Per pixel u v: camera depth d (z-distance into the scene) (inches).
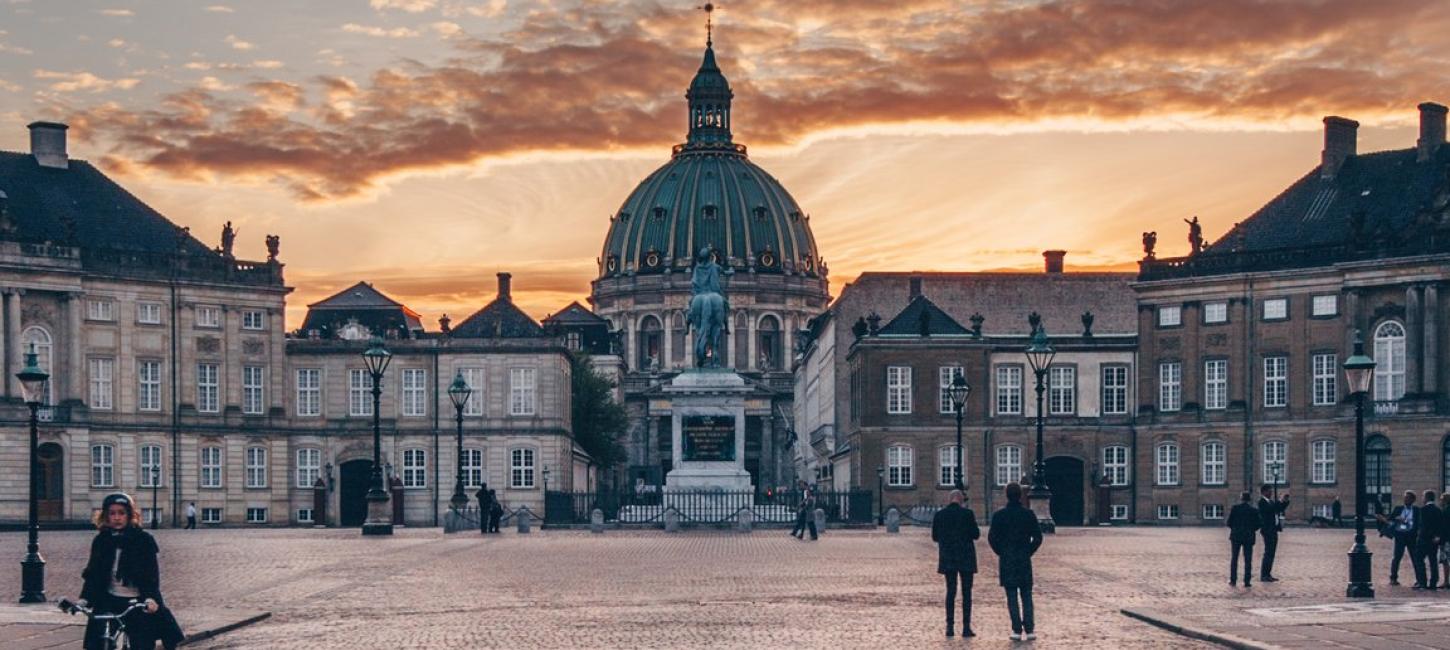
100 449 4471.0
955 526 1310.3
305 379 5004.9
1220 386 4559.5
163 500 4596.5
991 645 1246.3
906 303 5797.2
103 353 4490.7
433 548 2618.1
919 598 1625.2
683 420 3654.0
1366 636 1253.7
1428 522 1713.8
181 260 4665.4
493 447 5068.9
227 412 4751.5
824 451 6141.7
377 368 3196.4
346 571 2043.6
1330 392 4355.3
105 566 979.3
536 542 2847.0
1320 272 4362.7
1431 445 4126.5
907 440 4788.4
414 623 1408.7
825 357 6505.9
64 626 1358.3
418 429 5044.3
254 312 4820.4
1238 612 1439.5
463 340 5073.8
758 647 1235.9
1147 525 4468.5
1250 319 4495.6
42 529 4234.7
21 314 4328.3
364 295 6240.2
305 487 4960.6
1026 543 1295.5
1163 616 1400.1
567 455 5270.7
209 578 1929.1
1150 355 4685.0
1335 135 4591.5
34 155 4630.9
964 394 3267.7
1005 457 4800.7
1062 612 1482.5
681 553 2450.8
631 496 3998.5
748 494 3580.2
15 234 4323.3
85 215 4598.9
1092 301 5413.4
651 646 1242.0
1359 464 1635.1
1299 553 2432.3
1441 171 4387.3
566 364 5315.0
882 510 4581.7
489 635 1317.7
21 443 4296.3
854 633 1322.6
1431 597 1619.1
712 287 3818.9
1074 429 4778.5
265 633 1346.0
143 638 975.6
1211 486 4562.0
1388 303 4234.7
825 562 2208.4
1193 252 4648.1
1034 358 3225.9
